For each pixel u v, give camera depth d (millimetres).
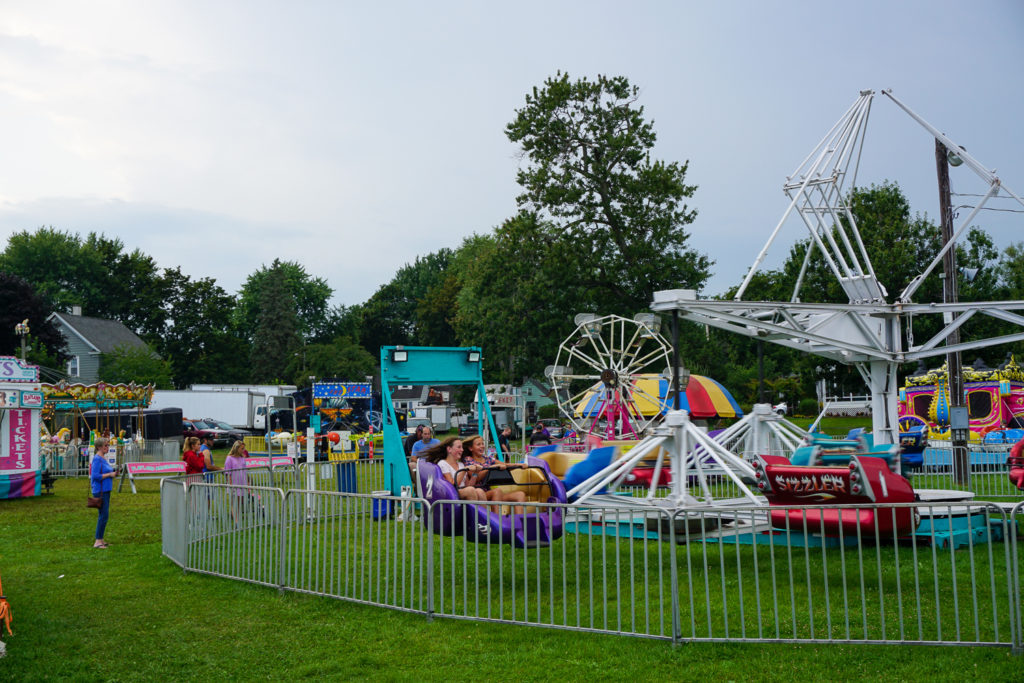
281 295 97250
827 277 36750
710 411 25859
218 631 7723
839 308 12883
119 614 8383
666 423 10852
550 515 7426
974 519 11266
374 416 38344
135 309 86438
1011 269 46938
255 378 94750
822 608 7789
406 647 7055
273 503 9305
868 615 7488
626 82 39719
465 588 7758
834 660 6309
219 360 87500
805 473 9328
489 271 48906
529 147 39812
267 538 9359
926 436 28938
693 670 6230
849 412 69750
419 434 15203
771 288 39562
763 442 13742
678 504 10469
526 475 10148
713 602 8125
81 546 12945
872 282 14148
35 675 6543
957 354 20438
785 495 9586
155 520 16156
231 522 9875
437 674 6367
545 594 8734
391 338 105250
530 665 6488
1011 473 12336
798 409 64250
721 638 6770
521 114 40281
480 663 6590
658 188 39125
